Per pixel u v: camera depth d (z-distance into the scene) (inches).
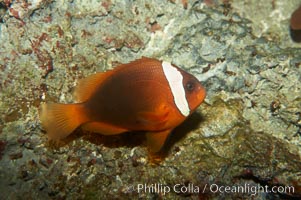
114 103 13.5
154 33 17.2
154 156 15.5
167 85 13.5
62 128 14.0
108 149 15.6
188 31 17.0
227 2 18.3
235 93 16.4
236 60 16.6
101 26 16.3
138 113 13.6
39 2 15.4
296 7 19.3
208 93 16.4
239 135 15.6
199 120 15.9
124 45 16.6
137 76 13.5
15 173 15.5
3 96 15.5
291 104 16.1
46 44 15.6
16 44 15.5
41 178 15.6
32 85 15.5
